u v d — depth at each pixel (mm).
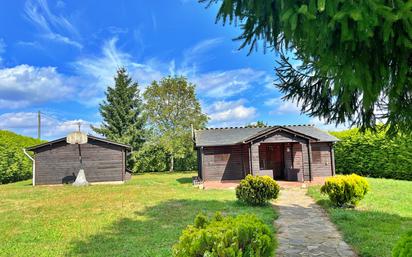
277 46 3234
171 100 28609
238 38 3234
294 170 17500
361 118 4547
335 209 8477
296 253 5090
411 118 3742
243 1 2857
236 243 2934
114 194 13094
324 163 18984
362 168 18500
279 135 16500
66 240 6191
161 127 27922
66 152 19641
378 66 2590
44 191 14500
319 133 19078
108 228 7094
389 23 2256
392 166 16547
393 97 2943
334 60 2555
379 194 10883
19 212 9242
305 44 2803
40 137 31266
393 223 6754
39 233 6750
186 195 12500
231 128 20969
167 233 6441
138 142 29938
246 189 9742
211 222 3545
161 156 28719
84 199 11711
